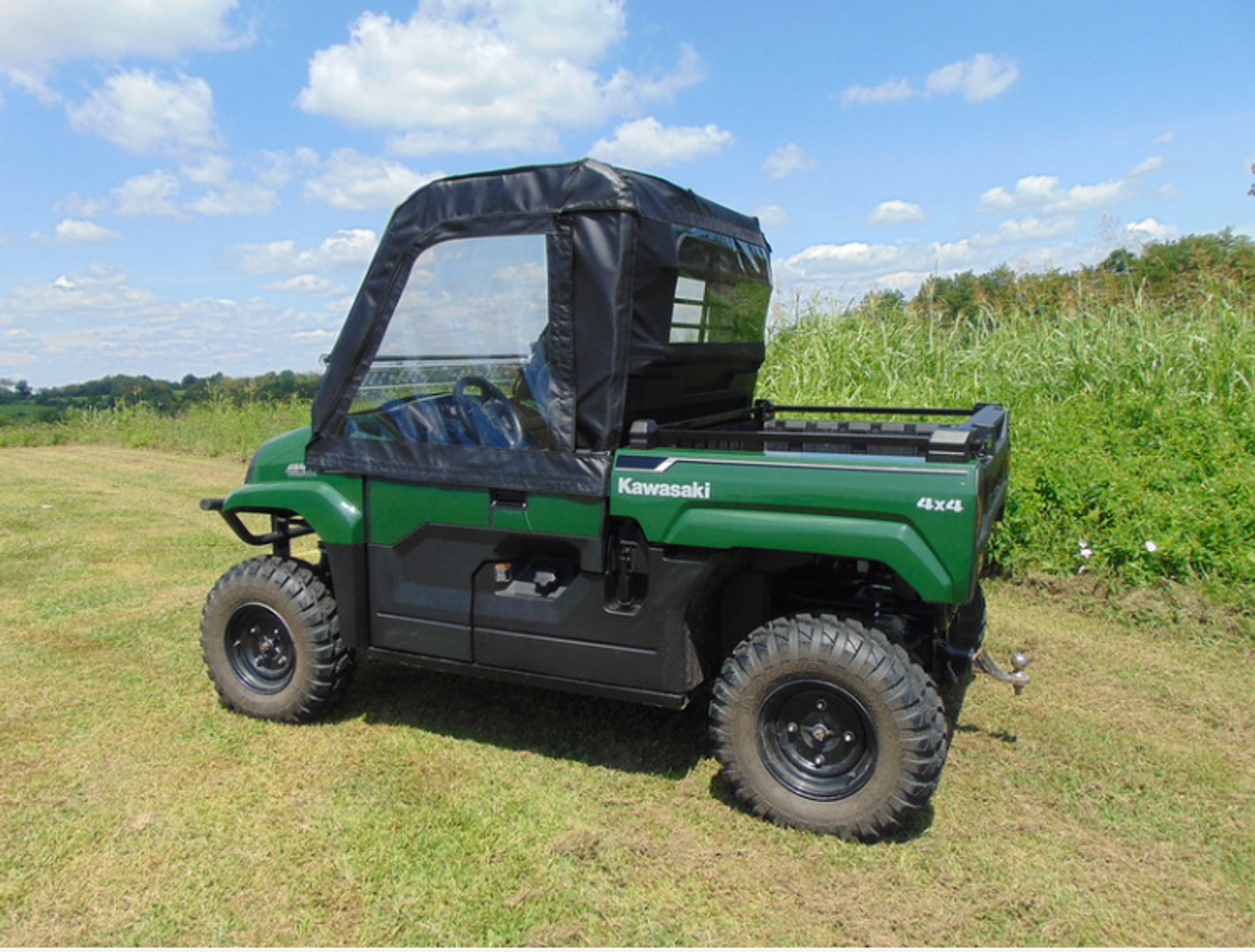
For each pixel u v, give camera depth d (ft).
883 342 26.02
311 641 12.30
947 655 11.22
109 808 10.55
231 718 13.00
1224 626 15.14
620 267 10.03
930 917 8.57
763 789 9.98
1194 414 19.84
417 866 9.37
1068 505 17.60
